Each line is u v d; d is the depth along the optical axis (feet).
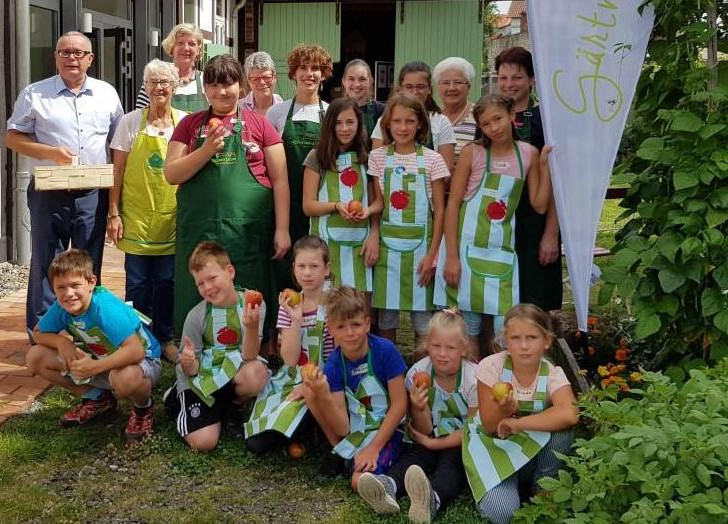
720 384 10.82
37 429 14.65
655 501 9.36
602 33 14.07
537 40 14.14
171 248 17.80
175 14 41.04
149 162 17.39
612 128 14.14
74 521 11.68
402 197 15.70
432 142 16.62
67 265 13.71
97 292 14.20
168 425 14.87
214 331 14.58
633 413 10.65
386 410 13.26
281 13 53.21
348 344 12.93
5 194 26.84
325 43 53.21
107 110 17.88
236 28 51.47
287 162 17.31
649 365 15.70
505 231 15.31
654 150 13.44
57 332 14.52
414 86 16.98
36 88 17.26
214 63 15.53
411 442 13.28
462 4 52.49
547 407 12.35
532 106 19.08
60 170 16.28
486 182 15.30
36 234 17.20
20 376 17.10
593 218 14.26
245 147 15.79
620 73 14.06
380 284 15.99
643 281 13.70
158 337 18.31
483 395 12.45
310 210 16.15
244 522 11.79
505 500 11.80
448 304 15.65
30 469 13.24
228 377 14.17
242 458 13.73
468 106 17.72
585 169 14.23
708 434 9.74
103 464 13.44
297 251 14.25
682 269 13.14
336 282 16.03
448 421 13.17
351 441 13.12
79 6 31.14
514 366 12.43
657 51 14.14
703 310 13.23
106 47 34.60
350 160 15.99
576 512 10.30
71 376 14.56
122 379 13.73
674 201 13.14
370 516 11.96
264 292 16.30
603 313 21.13
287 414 13.53
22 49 25.75
